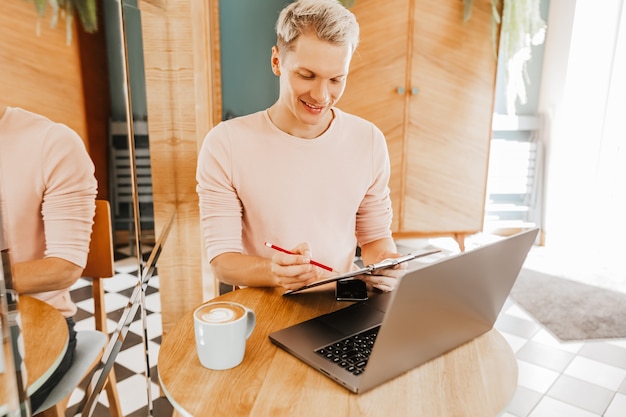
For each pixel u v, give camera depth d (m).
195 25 2.09
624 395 2.05
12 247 0.64
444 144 3.28
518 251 0.90
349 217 1.39
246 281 1.21
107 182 1.01
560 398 2.03
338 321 1.03
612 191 3.67
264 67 3.16
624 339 2.49
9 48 0.64
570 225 3.91
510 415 1.91
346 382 0.82
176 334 1.00
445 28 3.08
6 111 0.64
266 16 3.09
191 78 2.07
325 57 1.12
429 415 0.77
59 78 0.79
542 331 2.55
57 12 0.78
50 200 0.75
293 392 0.81
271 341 0.97
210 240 1.29
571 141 3.83
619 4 3.47
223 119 3.20
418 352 0.86
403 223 3.37
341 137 1.35
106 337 0.99
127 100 1.12
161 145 2.02
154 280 2.33
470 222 3.46
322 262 1.37
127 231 1.12
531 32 3.41
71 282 0.83
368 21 2.99
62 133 0.80
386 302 1.13
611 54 3.58
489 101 3.28
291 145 1.31
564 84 3.78
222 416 0.76
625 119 3.54
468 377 0.87
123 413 1.40
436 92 3.18
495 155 3.96
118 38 1.08
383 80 3.10
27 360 0.67
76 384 0.83
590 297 2.96
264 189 1.30
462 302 0.86
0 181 0.57
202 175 1.31
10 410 0.55
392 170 3.26
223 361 0.87
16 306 0.55
